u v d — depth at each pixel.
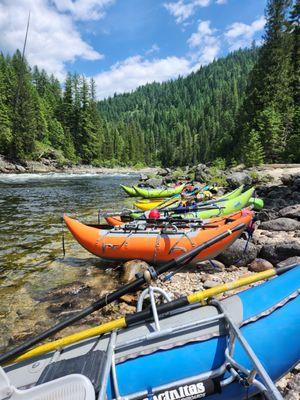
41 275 6.95
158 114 196.75
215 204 11.11
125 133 117.38
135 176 49.00
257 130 42.25
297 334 2.62
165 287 5.87
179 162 110.75
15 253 8.52
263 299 2.78
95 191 24.66
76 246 9.10
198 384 2.29
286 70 47.41
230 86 155.00
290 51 49.38
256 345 2.50
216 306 2.80
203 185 21.27
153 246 6.74
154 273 3.18
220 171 31.92
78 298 5.76
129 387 2.30
